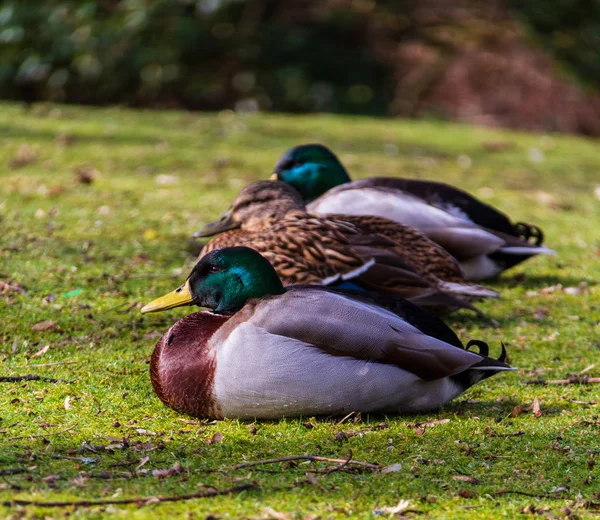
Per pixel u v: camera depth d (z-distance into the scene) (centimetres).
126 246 1199
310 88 2738
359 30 2900
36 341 852
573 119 2802
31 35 2578
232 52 2716
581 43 2922
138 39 2594
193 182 1636
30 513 507
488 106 2816
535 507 564
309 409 668
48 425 661
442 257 997
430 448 648
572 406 752
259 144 2020
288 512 535
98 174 1638
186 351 674
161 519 514
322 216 987
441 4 2973
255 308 666
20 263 1077
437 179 1812
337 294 684
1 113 2138
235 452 628
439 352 662
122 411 698
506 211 1591
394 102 2809
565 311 1045
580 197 1761
